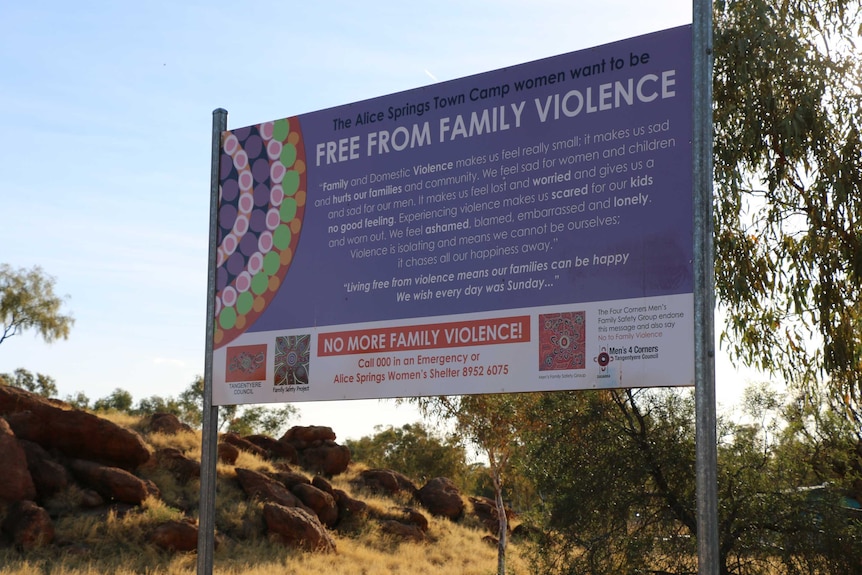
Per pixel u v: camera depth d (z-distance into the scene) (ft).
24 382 164.35
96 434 71.51
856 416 44.52
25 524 59.98
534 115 26.45
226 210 32.45
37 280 147.23
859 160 38.55
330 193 30.27
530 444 48.44
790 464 43.78
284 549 72.08
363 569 71.92
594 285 24.64
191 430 92.38
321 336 29.63
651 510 43.39
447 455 152.46
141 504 69.05
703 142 23.36
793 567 40.78
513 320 25.90
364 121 29.91
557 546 45.96
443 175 27.96
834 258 39.78
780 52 39.52
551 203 25.76
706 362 22.47
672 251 23.56
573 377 24.57
